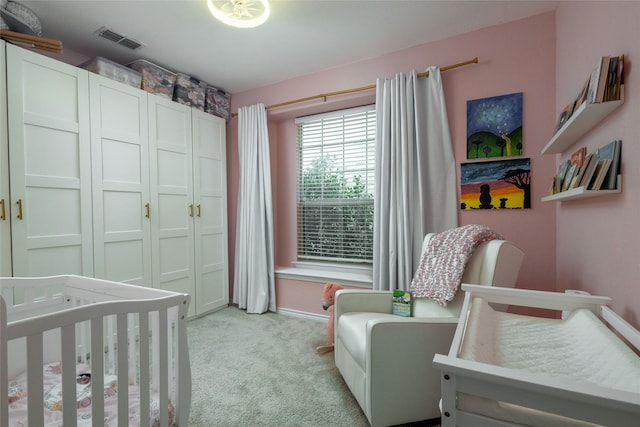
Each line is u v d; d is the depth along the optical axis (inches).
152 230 102.7
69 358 33.4
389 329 54.1
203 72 115.0
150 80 103.4
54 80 78.7
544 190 81.6
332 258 121.7
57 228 79.4
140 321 41.0
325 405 63.7
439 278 68.4
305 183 127.7
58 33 88.3
